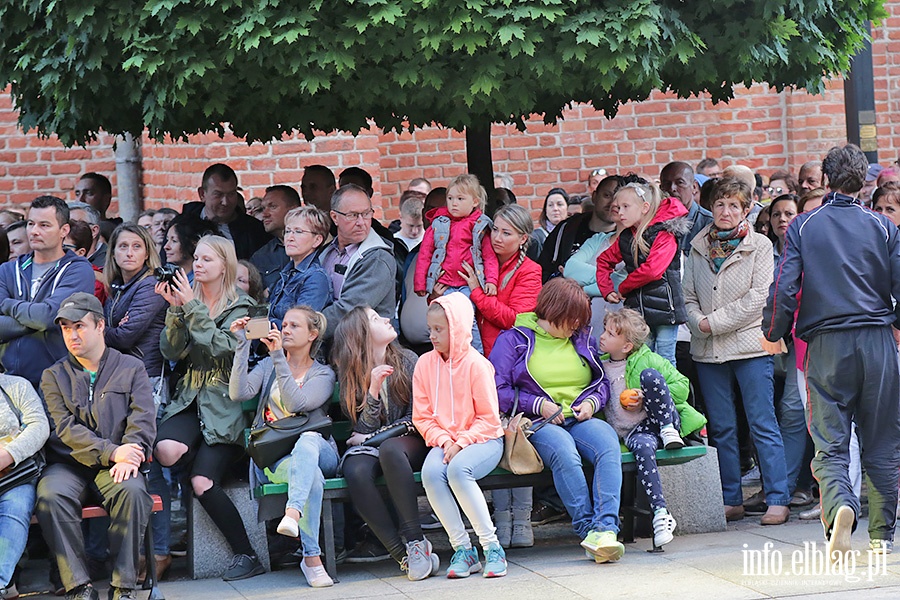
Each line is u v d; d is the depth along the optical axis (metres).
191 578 9.03
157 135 9.43
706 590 7.78
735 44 9.06
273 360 8.70
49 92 9.02
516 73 8.90
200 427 9.07
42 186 16.78
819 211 8.45
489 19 8.51
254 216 13.21
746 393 10.03
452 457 8.59
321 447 8.70
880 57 17.84
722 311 9.95
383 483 8.84
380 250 9.74
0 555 7.87
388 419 9.03
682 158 17.45
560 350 9.23
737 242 10.05
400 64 8.69
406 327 10.28
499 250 9.80
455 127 10.16
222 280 9.28
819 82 10.09
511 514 9.56
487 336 9.82
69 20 8.55
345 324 9.01
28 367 8.95
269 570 9.16
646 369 9.15
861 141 13.02
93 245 11.74
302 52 8.46
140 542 8.12
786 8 9.27
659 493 8.95
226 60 8.59
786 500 9.98
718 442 10.26
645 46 8.70
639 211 9.62
